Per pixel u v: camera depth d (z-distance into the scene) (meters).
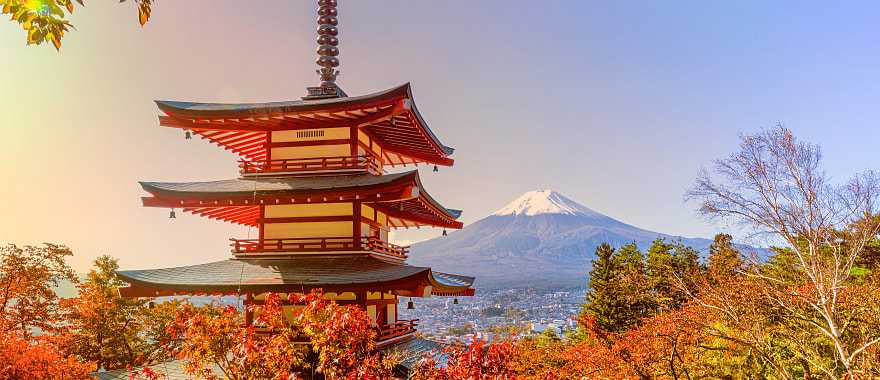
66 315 42.50
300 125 29.06
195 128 29.00
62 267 41.66
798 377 25.44
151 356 45.88
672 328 26.48
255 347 15.97
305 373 21.97
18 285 39.06
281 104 29.88
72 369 22.22
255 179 28.86
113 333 45.59
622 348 27.72
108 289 45.88
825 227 23.52
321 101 29.36
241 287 24.30
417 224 38.31
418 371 16.38
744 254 26.86
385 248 29.16
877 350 21.38
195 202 27.17
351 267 26.06
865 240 23.70
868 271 28.33
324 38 33.78
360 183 26.55
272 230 27.97
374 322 27.70
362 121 28.27
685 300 32.88
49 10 5.71
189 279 25.72
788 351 26.20
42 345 22.05
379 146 33.97
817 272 23.52
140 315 48.00
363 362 16.12
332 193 26.30
